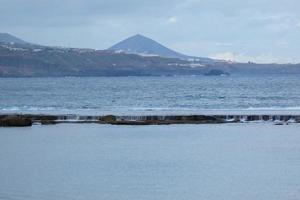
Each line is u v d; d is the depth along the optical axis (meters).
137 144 61.03
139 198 37.38
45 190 39.34
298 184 41.06
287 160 50.69
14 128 75.69
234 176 43.97
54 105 120.12
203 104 119.50
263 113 90.75
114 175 44.56
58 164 49.38
